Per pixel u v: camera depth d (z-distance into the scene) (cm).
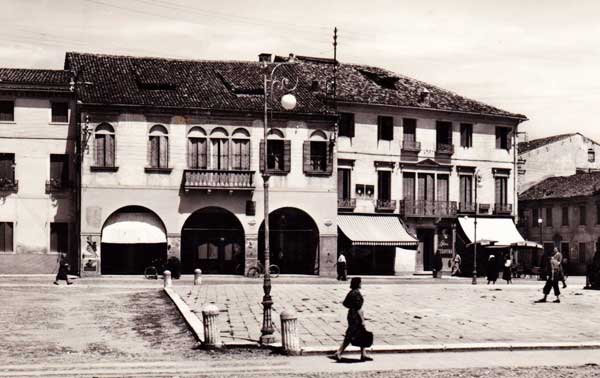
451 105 6247
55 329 2603
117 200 5062
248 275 5203
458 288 4250
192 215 5284
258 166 5306
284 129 5372
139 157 5103
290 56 6288
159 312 3016
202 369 1891
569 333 2558
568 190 7294
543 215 7588
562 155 7962
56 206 5225
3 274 5131
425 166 6103
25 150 5200
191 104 5181
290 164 5372
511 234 6262
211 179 5172
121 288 4003
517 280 5688
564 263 6712
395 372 1853
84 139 5000
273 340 2261
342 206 5759
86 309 3111
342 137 5819
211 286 4062
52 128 5234
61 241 5231
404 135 6059
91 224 5019
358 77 6275
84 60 5541
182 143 5181
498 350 2255
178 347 2266
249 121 5300
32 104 5216
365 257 5784
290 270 5503
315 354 2144
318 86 5881
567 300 3597
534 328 2659
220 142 5253
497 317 2930
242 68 5822
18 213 5181
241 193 5266
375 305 3266
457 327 2648
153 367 1927
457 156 6241
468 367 1947
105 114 5053
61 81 5219
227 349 2220
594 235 6988
